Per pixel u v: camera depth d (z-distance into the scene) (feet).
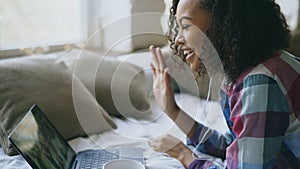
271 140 2.62
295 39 7.66
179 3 3.02
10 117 3.86
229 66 2.87
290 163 2.91
